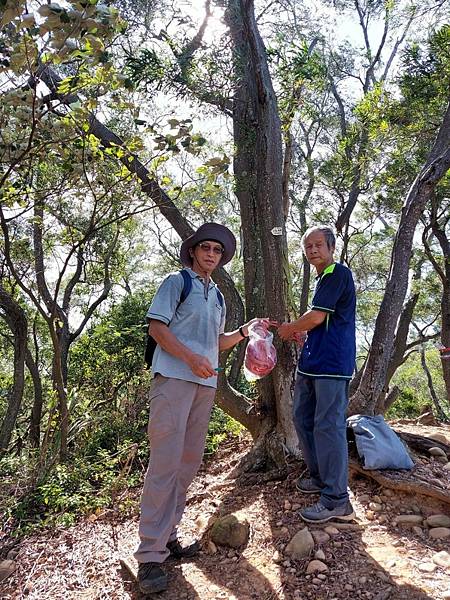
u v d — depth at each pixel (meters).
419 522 3.04
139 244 13.77
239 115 5.04
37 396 8.13
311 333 3.23
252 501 3.54
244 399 4.86
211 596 2.51
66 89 3.54
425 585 2.39
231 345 3.33
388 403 6.17
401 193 8.87
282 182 4.66
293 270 13.85
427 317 13.50
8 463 4.89
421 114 6.97
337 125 12.08
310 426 3.35
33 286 6.73
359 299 14.43
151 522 2.65
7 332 11.09
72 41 3.05
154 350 2.87
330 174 10.15
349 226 10.91
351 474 3.64
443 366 9.18
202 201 5.79
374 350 4.17
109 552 3.19
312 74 4.67
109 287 11.27
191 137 4.15
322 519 3.00
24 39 2.98
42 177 4.95
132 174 4.49
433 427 5.25
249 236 5.11
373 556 2.68
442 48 6.30
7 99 3.62
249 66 4.49
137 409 7.33
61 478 4.47
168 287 2.80
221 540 2.97
